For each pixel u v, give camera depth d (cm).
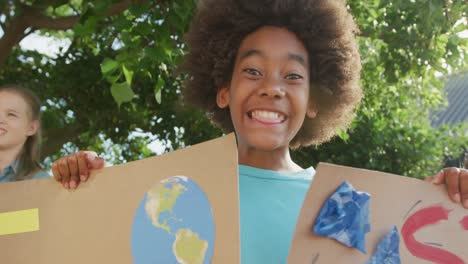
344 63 213
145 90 582
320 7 208
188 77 230
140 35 334
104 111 602
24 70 616
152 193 168
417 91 684
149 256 164
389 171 609
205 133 596
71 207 171
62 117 634
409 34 448
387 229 161
